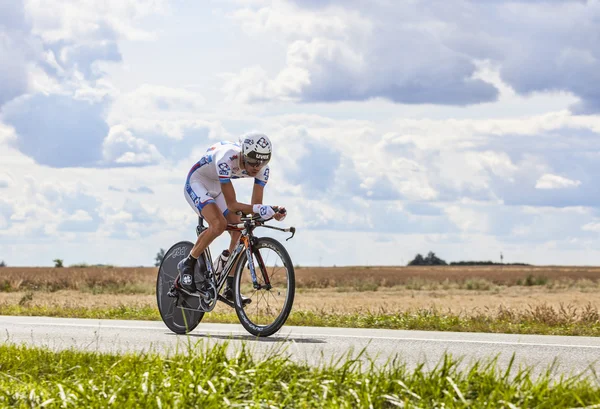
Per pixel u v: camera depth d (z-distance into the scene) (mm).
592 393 4078
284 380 4578
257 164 7379
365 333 7902
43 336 7617
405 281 49562
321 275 70062
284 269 7086
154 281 35156
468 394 4137
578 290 43062
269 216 7273
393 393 4160
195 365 4699
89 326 8734
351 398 4047
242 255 7500
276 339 7090
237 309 7492
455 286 46219
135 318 10750
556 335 8492
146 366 4938
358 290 41812
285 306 7043
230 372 4477
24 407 4125
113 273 43938
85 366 5297
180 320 8070
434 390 4113
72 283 34062
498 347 6664
